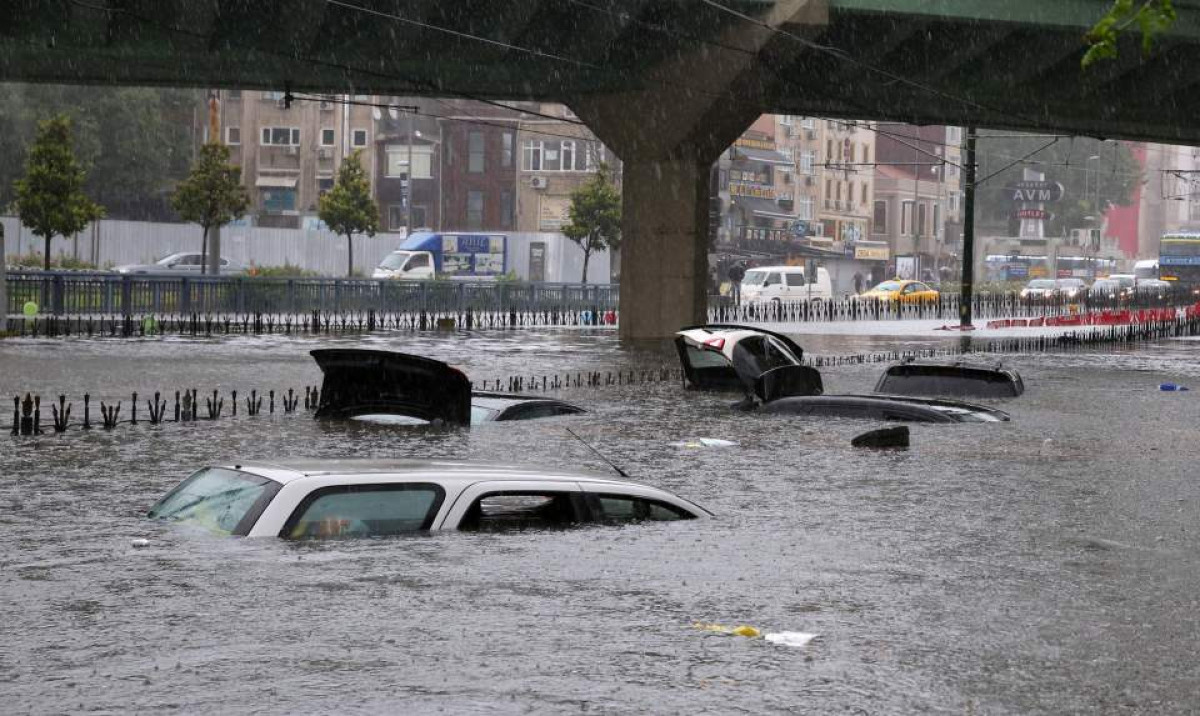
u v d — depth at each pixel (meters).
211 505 25.05
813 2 93.56
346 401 47.88
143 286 123.12
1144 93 111.50
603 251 196.88
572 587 20.97
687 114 108.62
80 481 33.19
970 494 32.94
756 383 54.12
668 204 114.12
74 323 108.12
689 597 20.70
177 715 14.93
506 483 25.02
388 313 140.88
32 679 16.17
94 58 92.81
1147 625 19.66
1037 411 55.44
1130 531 27.94
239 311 129.75
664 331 114.88
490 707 15.32
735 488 33.47
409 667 16.78
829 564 23.67
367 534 23.83
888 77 107.75
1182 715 15.54
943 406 51.81
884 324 148.25
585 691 15.96
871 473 36.47
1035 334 128.12
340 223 181.88
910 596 21.30
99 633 18.16
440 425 46.66
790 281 184.75
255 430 44.41
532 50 95.25
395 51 95.25
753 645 18.11
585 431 45.78
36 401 43.22
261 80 99.12
